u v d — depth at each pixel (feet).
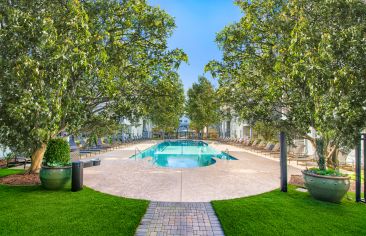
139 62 29.58
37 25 13.71
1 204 17.70
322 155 20.83
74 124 23.20
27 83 13.89
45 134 15.12
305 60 17.21
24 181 24.44
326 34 15.74
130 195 20.80
